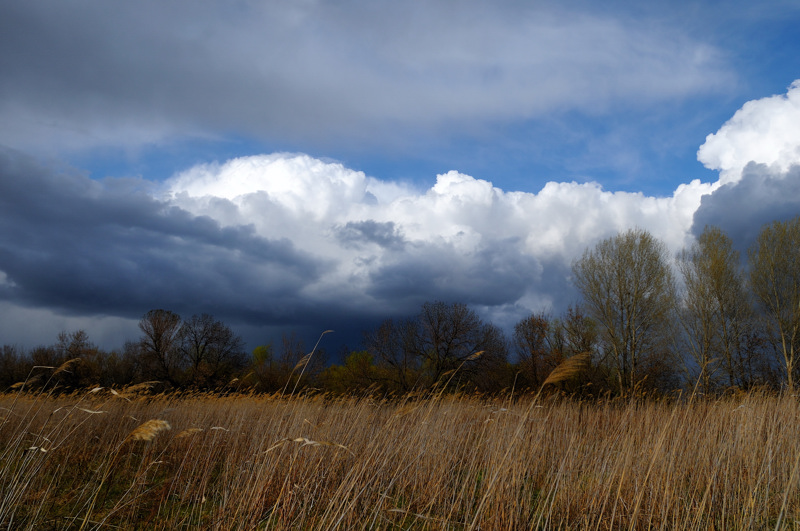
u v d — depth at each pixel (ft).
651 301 92.02
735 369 86.43
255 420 30.58
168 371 128.47
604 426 31.50
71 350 104.17
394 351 102.94
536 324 98.63
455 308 102.68
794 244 85.15
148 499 19.62
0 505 16.22
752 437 23.67
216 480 23.16
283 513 16.75
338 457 21.04
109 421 29.14
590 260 97.14
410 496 21.06
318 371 109.50
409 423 24.63
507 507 18.48
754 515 17.33
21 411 23.97
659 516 17.06
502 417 24.07
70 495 19.26
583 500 19.22
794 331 80.89
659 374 86.79
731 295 89.25
